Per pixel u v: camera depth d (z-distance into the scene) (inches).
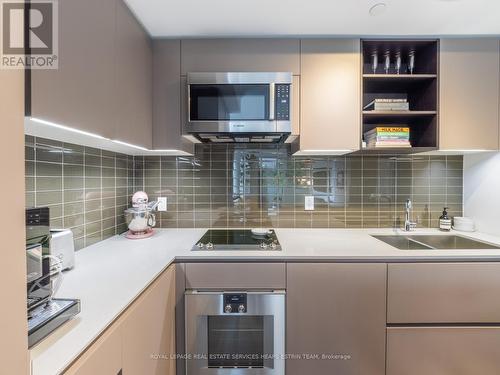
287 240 63.3
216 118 56.6
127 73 48.4
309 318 52.5
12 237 17.9
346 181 76.3
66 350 23.6
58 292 35.1
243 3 48.9
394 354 52.5
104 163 63.2
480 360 52.1
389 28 57.7
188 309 51.4
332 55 60.3
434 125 62.2
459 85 61.0
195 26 55.9
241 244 59.4
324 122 60.4
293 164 76.4
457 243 68.3
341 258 52.1
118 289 36.3
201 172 76.6
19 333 18.3
